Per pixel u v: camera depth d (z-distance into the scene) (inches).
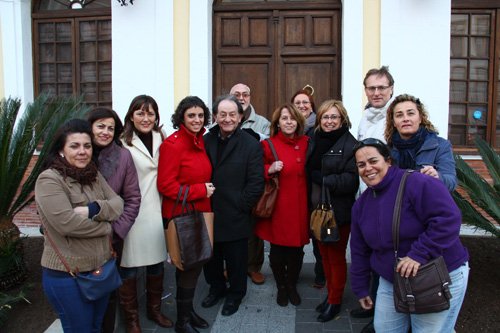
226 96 137.3
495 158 161.6
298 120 139.8
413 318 91.2
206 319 138.9
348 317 139.5
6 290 164.1
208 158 135.9
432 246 83.4
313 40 237.6
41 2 262.2
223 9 240.5
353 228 101.2
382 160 90.3
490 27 233.5
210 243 123.5
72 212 93.9
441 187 86.4
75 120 100.1
